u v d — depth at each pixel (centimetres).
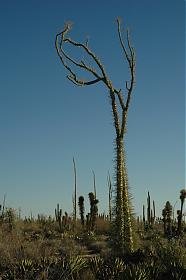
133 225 1975
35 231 3653
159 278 1515
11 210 3750
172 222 3569
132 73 2081
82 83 2173
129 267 1534
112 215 2002
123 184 2003
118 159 2023
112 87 2084
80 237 3177
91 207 3600
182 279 1512
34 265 1628
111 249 1984
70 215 4094
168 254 1708
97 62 2130
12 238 2673
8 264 1862
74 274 1527
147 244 2017
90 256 2153
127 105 2070
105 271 1527
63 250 2402
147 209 3844
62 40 2166
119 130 2045
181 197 3238
